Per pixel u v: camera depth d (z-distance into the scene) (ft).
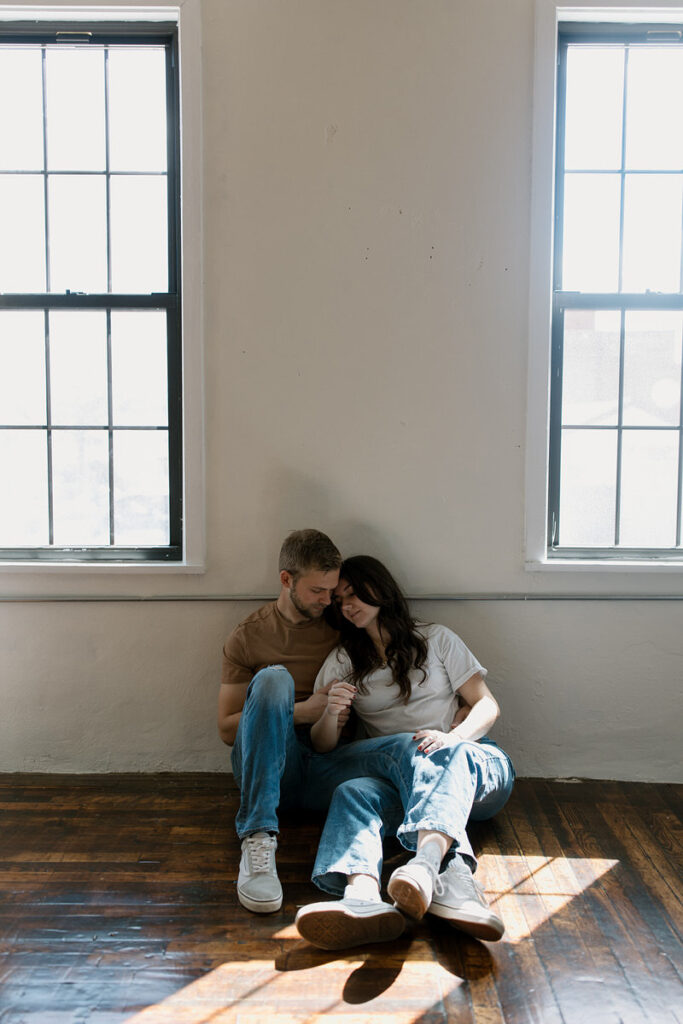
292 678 7.77
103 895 6.95
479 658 9.42
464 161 8.98
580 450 9.46
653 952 6.20
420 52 8.89
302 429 9.24
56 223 9.37
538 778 9.50
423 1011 5.56
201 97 8.89
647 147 9.26
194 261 9.00
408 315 9.13
